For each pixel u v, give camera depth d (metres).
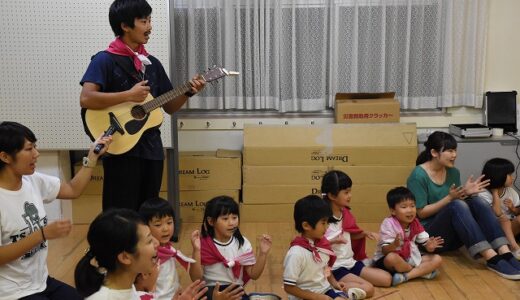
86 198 3.64
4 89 3.31
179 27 3.72
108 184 2.47
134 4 2.29
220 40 3.76
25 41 3.26
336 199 2.64
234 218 2.31
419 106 3.90
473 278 2.78
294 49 3.77
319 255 2.37
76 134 3.36
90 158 2.15
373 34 3.78
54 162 3.46
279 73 3.81
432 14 3.76
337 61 3.82
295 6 3.72
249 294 2.41
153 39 3.29
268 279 2.80
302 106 3.87
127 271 1.45
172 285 2.17
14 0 3.22
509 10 3.87
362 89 3.86
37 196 1.93
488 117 3.86
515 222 3.13
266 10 3.72
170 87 2.65
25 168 1.79
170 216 2.18
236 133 3.95
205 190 3.68
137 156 2.43
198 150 3.96
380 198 3.64
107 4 3.24
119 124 2.39
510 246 3.00
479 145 3.65
